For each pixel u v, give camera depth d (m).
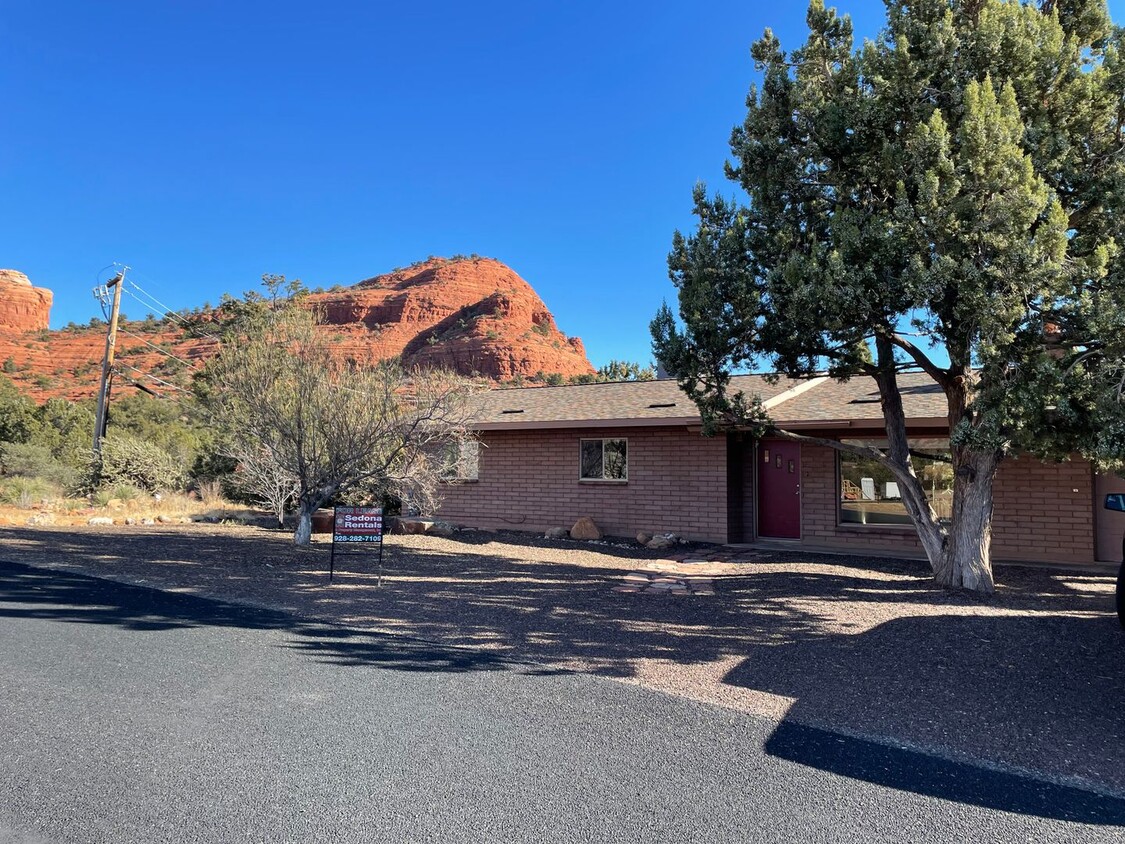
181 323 32.91
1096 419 7.39
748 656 6.13
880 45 8.84
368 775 3.73
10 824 3.18
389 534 15.84
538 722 4.54
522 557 12.36
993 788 3.71
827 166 9.25
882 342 9.41
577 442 16.31
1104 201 7.79
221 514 18.17
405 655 6.02
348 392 12.44
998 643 6.45
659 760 3.99
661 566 11.40
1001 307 7.22
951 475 12.94
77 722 4.39
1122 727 4.58
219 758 3.91
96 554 11.52
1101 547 11.70
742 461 14.91
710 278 9.52
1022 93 8.16
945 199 7.54
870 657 6.09
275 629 6.82
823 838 3.18
